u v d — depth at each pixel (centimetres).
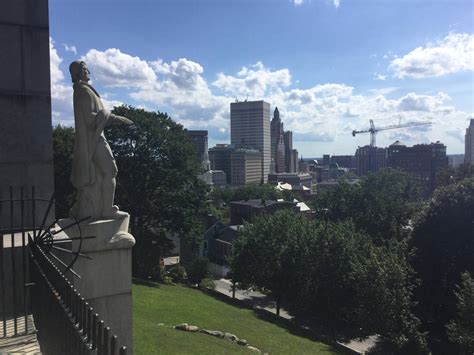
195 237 4397
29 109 922
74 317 380
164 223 4112
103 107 840
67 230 792
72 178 830
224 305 3738
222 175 19925
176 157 3922
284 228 4106
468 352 2569
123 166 3744
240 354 1822
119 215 845
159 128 3847
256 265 4094
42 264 552
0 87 888
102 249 809
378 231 5378
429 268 3544
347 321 3894
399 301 2991
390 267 3033
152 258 4053
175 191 4003
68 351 376
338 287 3544
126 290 844
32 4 924
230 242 7469
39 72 935
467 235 3441
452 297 3369
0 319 655
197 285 5050
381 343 3481
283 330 3086
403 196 6269
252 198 12256
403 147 15250
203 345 1812
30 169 923
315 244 3706
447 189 3738
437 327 3534
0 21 886
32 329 602
